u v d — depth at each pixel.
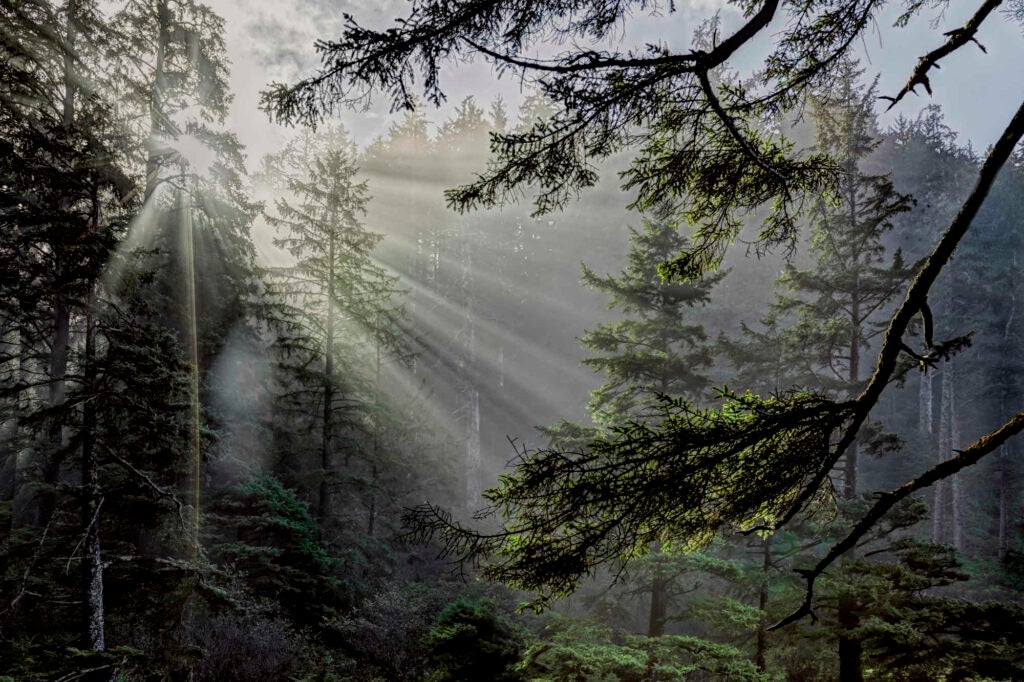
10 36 10.84
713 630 12.72
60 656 6.55
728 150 2.90
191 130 15.84
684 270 3.59
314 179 18.72
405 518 2.80
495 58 2.13
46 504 11.28
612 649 7.77
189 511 9.41
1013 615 6.87
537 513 2.68
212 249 17.61
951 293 29.80
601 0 2.38
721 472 2.50
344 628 13.29
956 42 2.13
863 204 12.59
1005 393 26.47
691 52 2.06
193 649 8.44
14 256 8.07
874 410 29.84
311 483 15.90
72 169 8.11
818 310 13.61
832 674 10.81
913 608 7.98
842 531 9.98
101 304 8.38
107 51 14.30
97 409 8.10
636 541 2.75
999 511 25.50
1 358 9.17
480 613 8.12
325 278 18.06
